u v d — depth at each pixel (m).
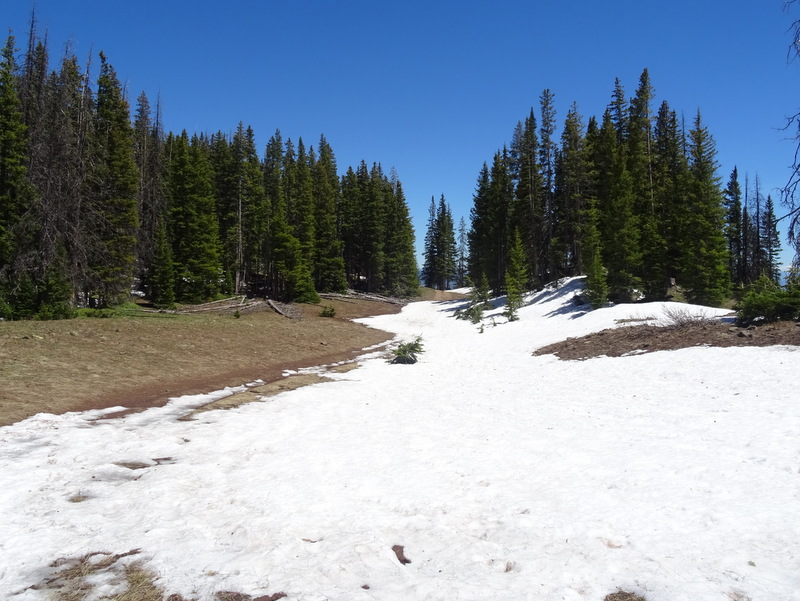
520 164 49.94
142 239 36.66
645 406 9.83
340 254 64.44
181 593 3.84
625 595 3.65
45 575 4.14
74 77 26.14
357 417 10.97
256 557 4.38
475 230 56.50
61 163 23.62
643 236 32.84
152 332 20.09
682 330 17.22
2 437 8.29
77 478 6.59
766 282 17.38
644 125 39.44
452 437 8.85
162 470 6.97
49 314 21.05
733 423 7.82
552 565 4.11
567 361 17.41
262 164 68.69
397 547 4.64
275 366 19.44
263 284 56.97
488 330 33.62
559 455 7.33
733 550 4.13
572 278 40.31
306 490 6.14
